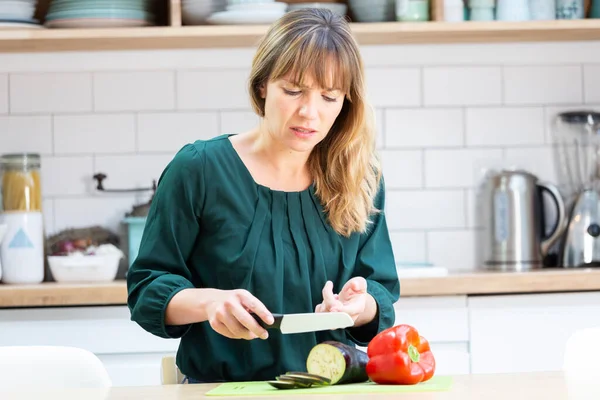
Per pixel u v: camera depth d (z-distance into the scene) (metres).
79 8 3.27
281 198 1.93
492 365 3.02
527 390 1.62
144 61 3.54
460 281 3.00
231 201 1.91
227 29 3.26
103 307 2.99
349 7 3.54
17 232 3.28
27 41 3.29
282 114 1.81
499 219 3.47
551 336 3.04
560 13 3.45
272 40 1.83
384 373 1.69
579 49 3.64
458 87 3.62
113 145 3.56
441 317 3.01
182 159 1.91
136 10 3.31
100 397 1.62
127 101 3.55
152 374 2.98
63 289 2.96
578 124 3.60
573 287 3.04
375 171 2.07
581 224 3.43
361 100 1.90
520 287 3.02
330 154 1.95
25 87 3.54
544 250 3.52
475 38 3.49
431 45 3.60
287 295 1.92
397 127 3.61
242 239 1.90
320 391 1.63
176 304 1.79
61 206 3.54
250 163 1.96
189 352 1.91
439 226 3.62
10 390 1.83
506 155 3.63
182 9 3.35
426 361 1.75
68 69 3.54
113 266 3.27
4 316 2.97
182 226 1.90
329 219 1.96
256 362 1.87
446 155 3.62
